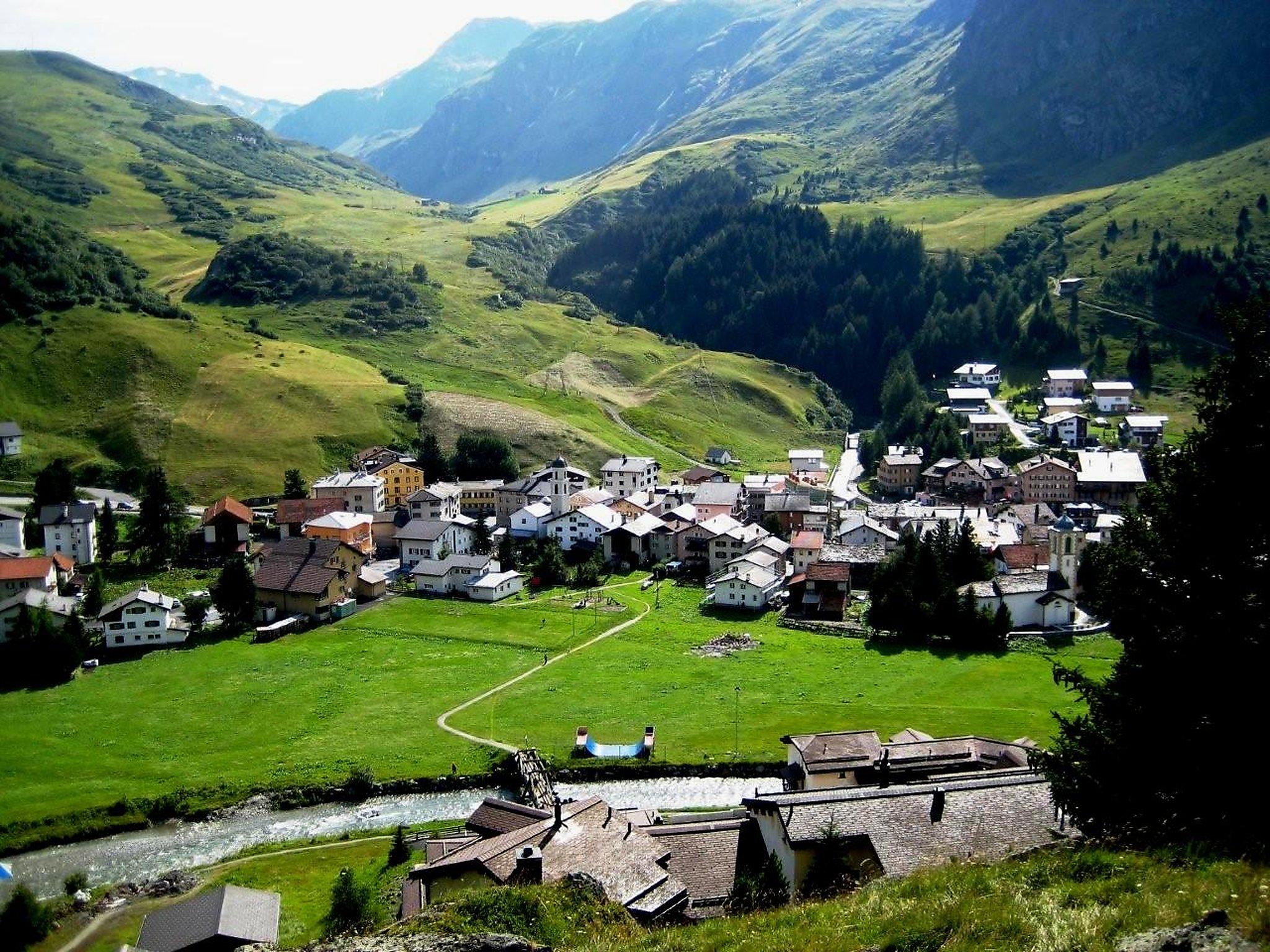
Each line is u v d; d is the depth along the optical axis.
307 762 86.25
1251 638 30.55
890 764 67.00
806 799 48.00
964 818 45.38
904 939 23.38
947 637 119.56
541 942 30.97
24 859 72.38
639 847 50.16
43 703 100.81
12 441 188.38
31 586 130.38
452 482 198.25
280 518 166.88
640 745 86.38
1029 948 21.14
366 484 178.62
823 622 128.00
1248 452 31.41
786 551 154.00
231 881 66.75
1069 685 38.94
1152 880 23.03
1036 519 174.12
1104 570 35.94
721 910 44.47
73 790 81.31
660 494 198.88
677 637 122.00
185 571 148.62
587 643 119.94
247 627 126.19
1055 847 32.16
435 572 145.12
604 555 165.00
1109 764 32.69
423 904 52.69
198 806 79.38
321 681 107.12
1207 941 19.08
